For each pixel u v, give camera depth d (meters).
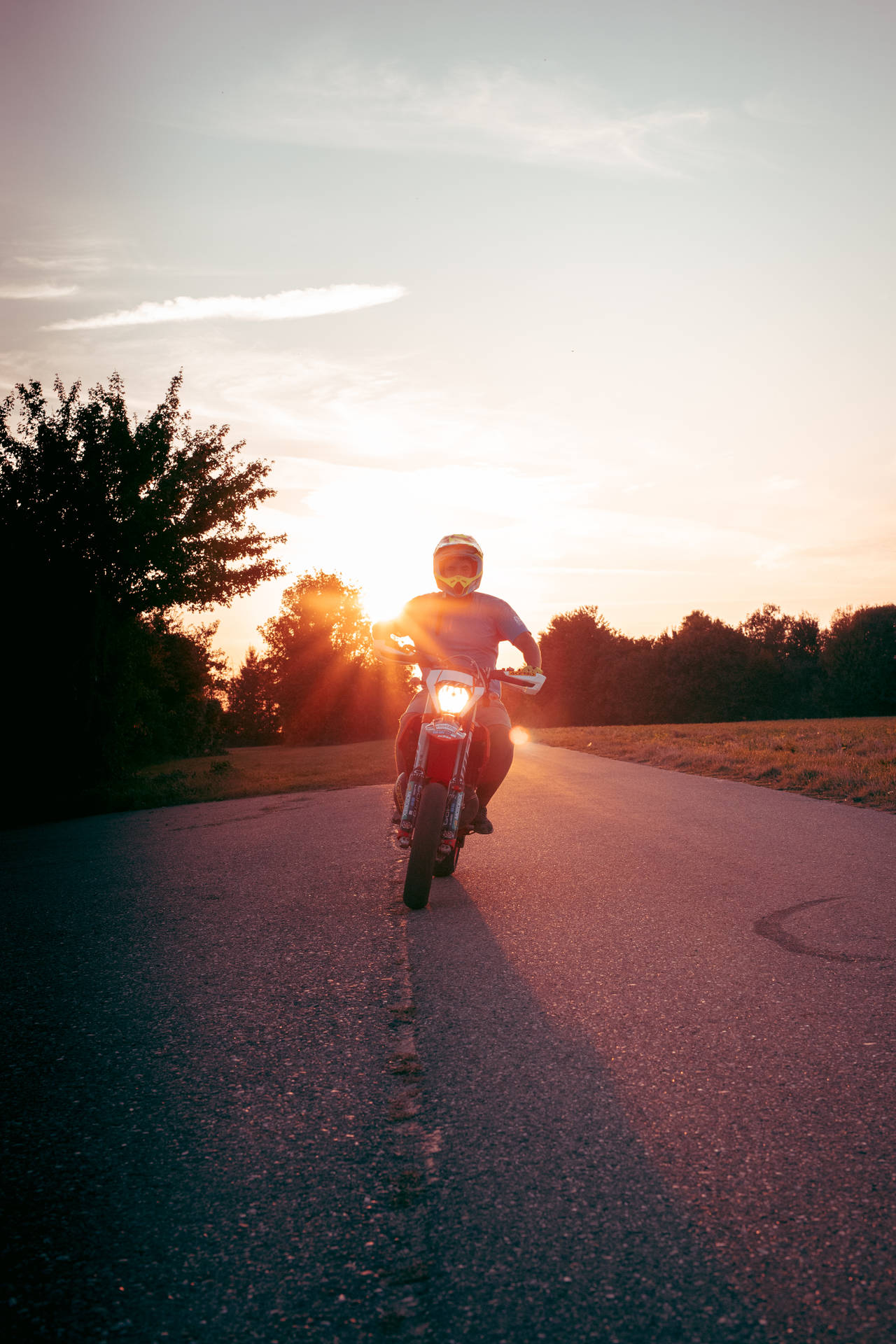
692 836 6.90
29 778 16.23
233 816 11.04
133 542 20.53
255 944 4.29
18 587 16.44
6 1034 3.16
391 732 71.94
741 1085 2.44
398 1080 2.59
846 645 94.00
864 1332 1.48
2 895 6.26
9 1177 2.12
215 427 23.14
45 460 19.83
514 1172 2.05
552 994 3.29
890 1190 1.90
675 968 3.53
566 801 9.77
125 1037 3.08
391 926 4.48
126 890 6.07
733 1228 1.79
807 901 4.57
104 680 17.95
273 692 74.50
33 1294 1.67
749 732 27.59
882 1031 2.77
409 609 5.34
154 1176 2.10
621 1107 2.35
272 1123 2.36
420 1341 1.51
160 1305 1.63
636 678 102.75
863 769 11.09
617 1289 1.62
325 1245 1.80
